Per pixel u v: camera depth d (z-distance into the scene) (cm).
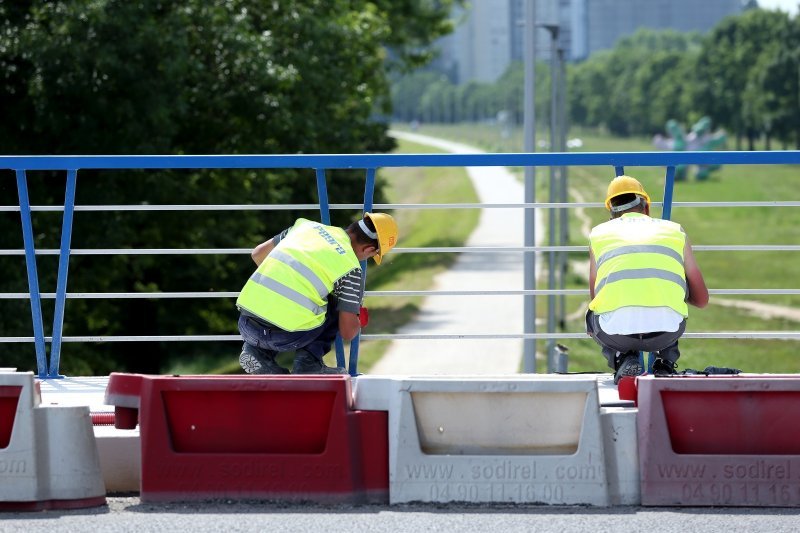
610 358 1742
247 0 6806
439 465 1397
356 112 7738
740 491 1391
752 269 11781
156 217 6294
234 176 6675
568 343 6216
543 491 1388
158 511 1374
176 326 8019
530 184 4269
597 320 1691
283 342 1664
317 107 6944
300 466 1412
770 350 6419
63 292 1912
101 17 5309
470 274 10900
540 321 7756
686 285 1688
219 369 9381
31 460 1379
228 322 7875
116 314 7469
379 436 1419
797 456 1393
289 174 7162
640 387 1410
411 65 10900
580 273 10131
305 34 6812
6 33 5412
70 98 5481
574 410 1405
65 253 1900
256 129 6562
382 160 1808
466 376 1591
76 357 6419
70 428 1396
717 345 6600
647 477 1393
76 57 5322
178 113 5831
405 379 1414
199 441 1434
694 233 15862
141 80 5494
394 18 10362
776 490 1390
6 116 5641
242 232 6862
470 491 1393
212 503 1413
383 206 1853
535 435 1410
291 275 1661
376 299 10062
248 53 6181
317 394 1421
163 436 1427
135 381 1475
